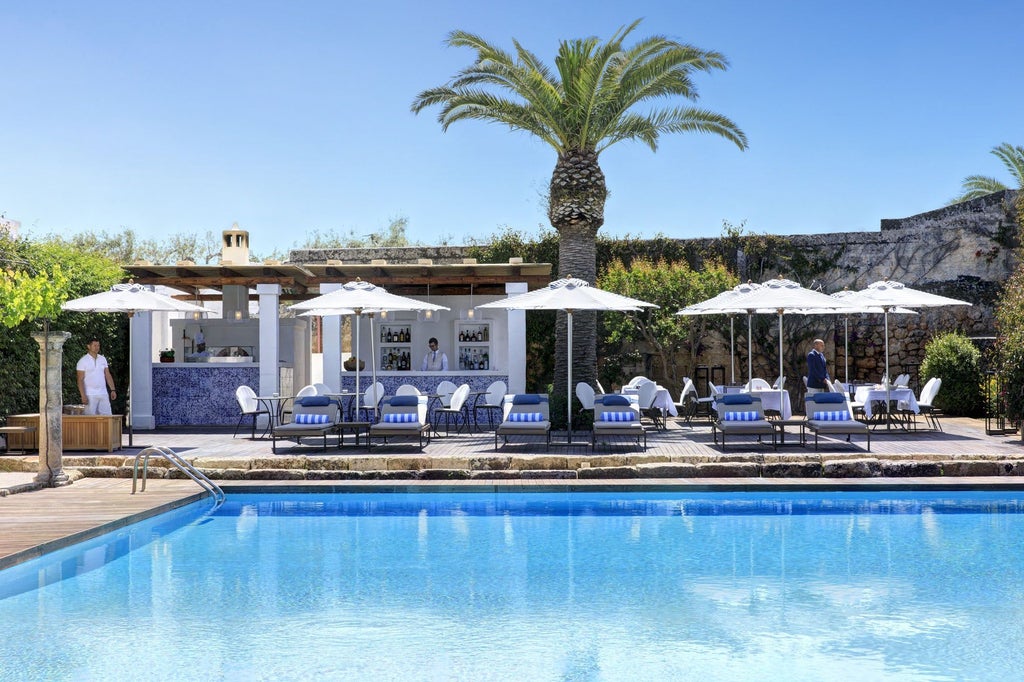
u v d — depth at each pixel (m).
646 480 11.39
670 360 21.92
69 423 13.05
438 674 5.14
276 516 10.18
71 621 6.23
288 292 20.38
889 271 22.12
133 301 13.34
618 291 21.06
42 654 5.51
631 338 21.14
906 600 6.68
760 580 7.31
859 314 21.94
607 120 17.34
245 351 19.34
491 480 11.50
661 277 21.02
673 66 16.97
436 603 6.67
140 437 15.71
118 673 5.16
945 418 18.58
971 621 6.16
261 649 5.61
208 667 5.26
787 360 21.86
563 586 7.16
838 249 22.31
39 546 7.82
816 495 11.09
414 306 14.31
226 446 14.05
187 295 21.25
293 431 13.05
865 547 8.51
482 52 17.09
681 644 5.69
